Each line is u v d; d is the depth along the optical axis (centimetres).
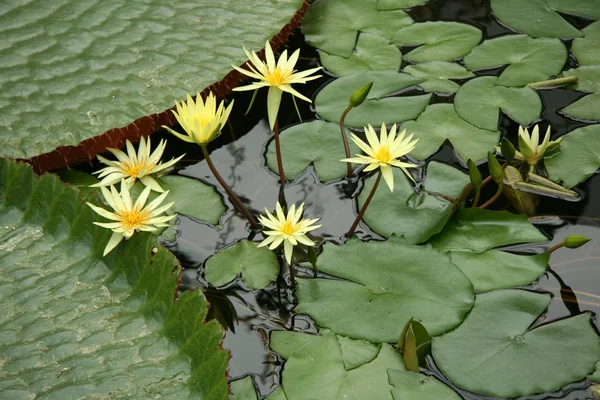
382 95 198
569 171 174
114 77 185
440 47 216
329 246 156
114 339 129
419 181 175
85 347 127
